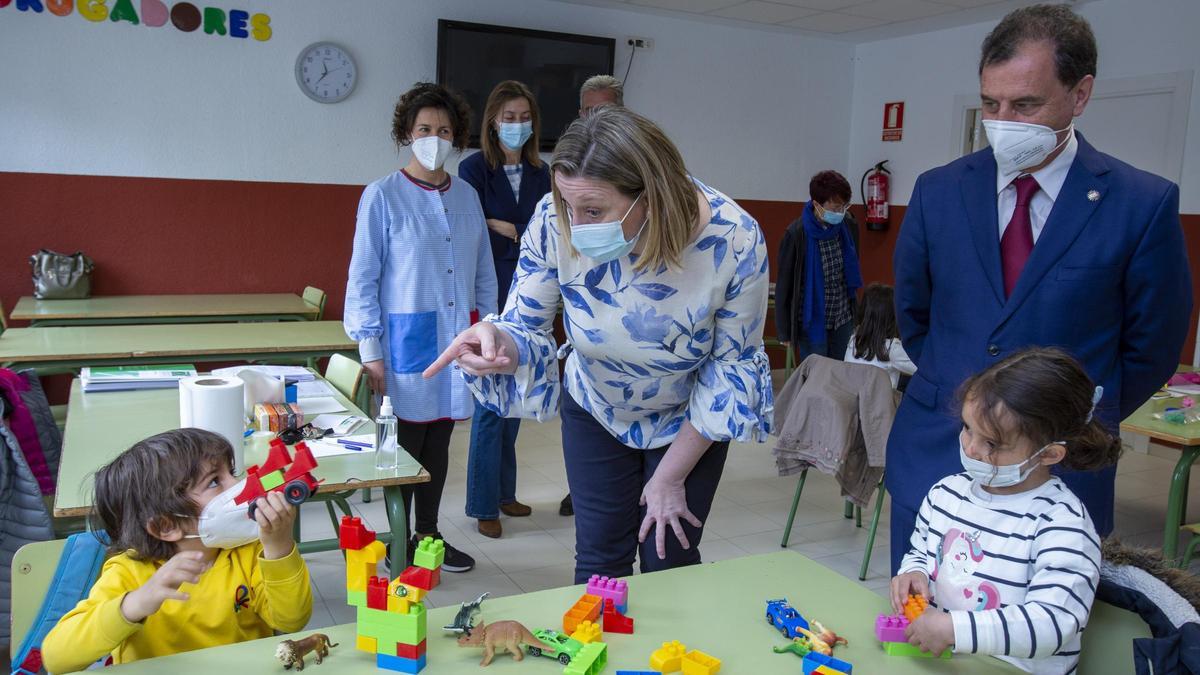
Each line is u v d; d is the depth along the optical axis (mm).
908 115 6527
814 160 6910
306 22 5086
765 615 1309
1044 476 1252
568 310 1529
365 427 2359
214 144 5012
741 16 6004
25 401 2543
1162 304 1548
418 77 5406
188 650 1349
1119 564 1247
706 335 1521
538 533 3500
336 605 2814
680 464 1583
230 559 1382
